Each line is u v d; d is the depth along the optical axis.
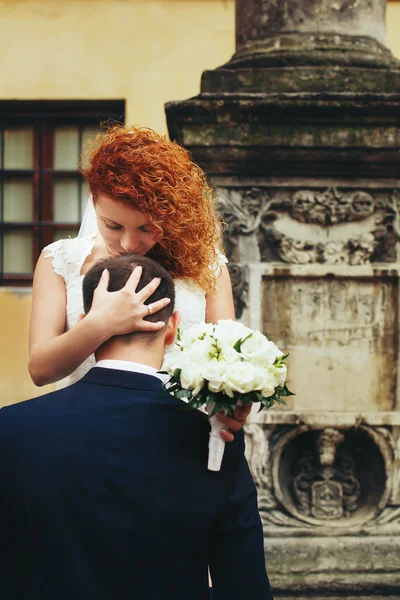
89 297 1.39
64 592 1.13
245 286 3.41
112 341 1.33
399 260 3.46
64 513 1.16
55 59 6.00
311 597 3.31
